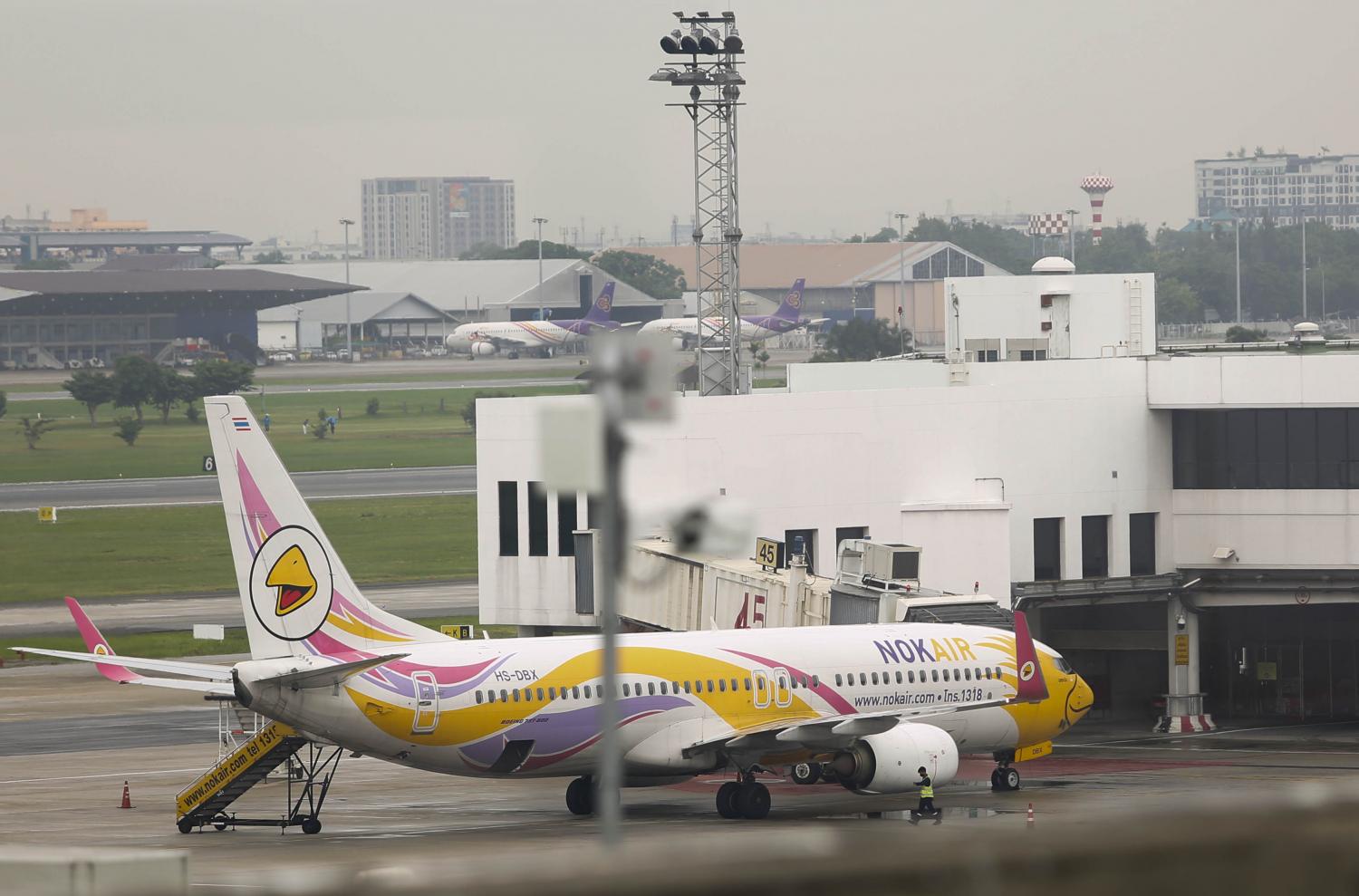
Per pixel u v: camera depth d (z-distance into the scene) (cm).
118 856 6881
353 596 18050
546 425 5606
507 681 18162
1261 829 3894
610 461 5600
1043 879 3831
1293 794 4125
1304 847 3850
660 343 5519
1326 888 3834
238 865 15775
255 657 17600
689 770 19325
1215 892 3862
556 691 18425
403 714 17612
